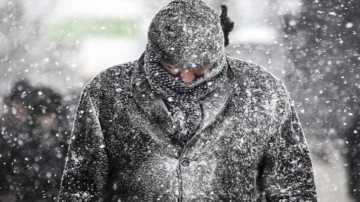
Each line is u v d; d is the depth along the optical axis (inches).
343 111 772.0
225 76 243.1
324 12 1029.8
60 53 995.9
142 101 248.1
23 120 650.2
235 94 251.1
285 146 259.4
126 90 253.3
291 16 1086.4
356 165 684.7
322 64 891.4
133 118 250.1
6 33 1044.5
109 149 256.2
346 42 950.4
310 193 265.3
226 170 251.9
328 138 735.1
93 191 262.8
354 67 883.4
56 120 652.1
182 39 225.1
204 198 252.2
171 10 232.7
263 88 255.3
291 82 876.6
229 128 249.0
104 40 1098.1
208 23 229.8
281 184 263.9
